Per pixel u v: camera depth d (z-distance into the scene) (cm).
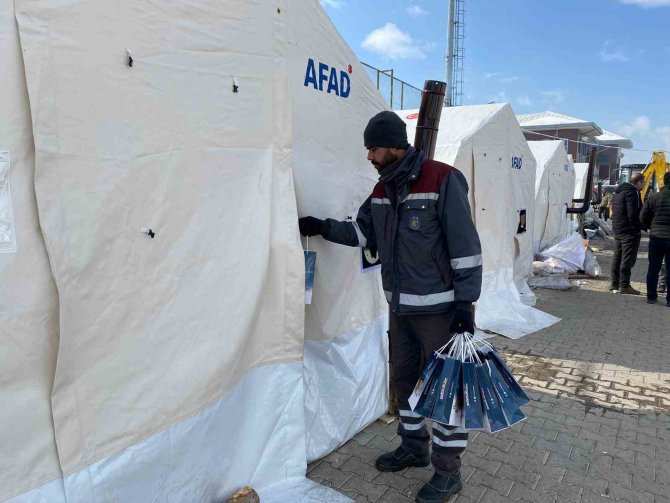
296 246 245
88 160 157
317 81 273
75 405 160
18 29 137
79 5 151
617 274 841
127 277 173
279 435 256
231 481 232
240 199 218
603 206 2188
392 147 250
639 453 326
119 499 175
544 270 940
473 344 245
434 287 255
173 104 185
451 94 1975
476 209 588
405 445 290
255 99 222
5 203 139
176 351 193
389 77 891
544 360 498
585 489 285
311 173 277
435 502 258
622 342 562
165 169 184
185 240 194
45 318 150
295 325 250
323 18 272
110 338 169
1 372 142
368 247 290
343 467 295
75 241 154
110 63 162
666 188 725
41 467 154
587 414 382
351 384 319
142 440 182
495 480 291
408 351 281
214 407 211
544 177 1028
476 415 232
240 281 218
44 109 143
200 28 193
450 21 1953
